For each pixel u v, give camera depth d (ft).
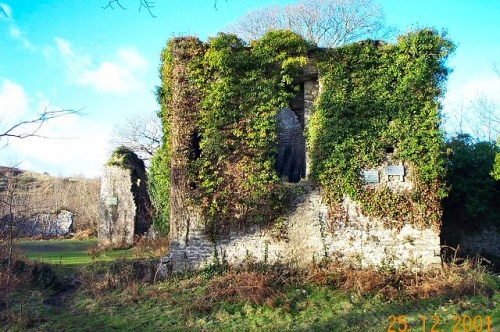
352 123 43.55
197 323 32.19
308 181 43.86
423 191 42.27
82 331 30.35
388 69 43.80
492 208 54.08
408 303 35.12
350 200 43.04
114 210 75.05
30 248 69.77
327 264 42.01
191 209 43.73
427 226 41.88
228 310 34.71
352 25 107.65
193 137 44.98
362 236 42.37
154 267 42.91
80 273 42.91
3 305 34.53
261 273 40.40
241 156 43.98
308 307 35.29
